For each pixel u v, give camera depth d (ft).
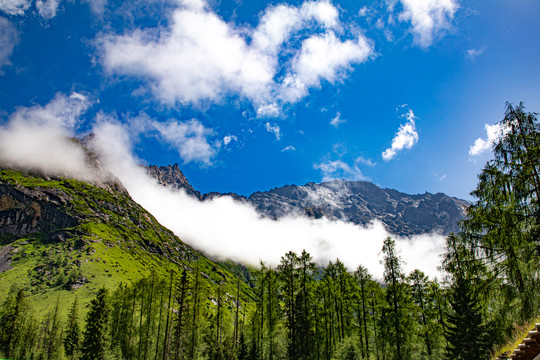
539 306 52.29
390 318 127.44
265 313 173.78
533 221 52.44
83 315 426.51
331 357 150.20
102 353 200.85
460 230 62.54
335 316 161.27
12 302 280.51
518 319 55.31
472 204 61.31
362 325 156.87
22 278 599.98
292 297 161.38
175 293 194.18
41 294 526.16
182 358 202.39
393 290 127.95
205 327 228.63
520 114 57.41
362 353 147.13
